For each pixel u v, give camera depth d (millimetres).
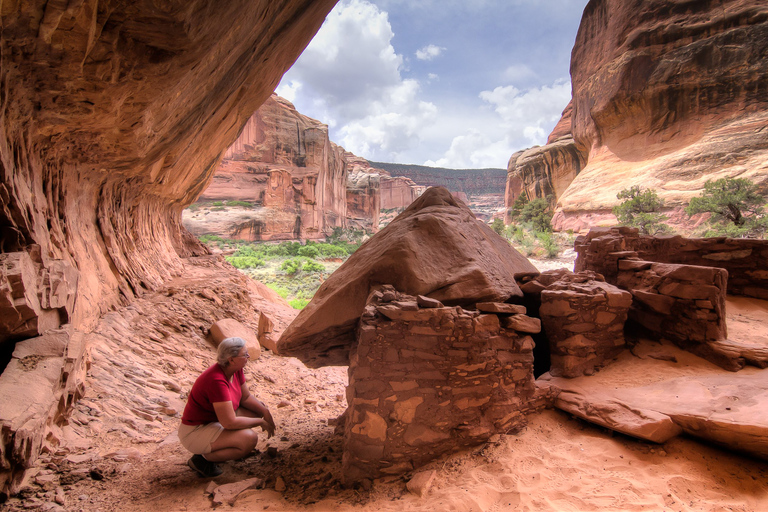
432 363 3324
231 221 60031
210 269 15164
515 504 2686
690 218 33469
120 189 9039
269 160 71875
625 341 4598
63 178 6035
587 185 45531
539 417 3756
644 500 2592
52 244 5395
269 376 7738
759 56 36719
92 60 3824
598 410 3525
